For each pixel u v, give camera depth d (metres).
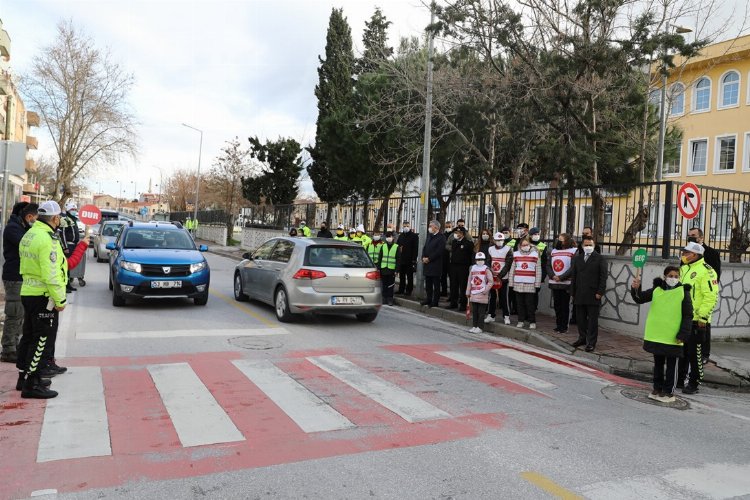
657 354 6.52
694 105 31.25
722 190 10.72
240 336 8.75
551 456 4.51
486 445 4.69
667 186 9.91
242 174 43.88
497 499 3.71
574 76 12.18
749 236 11.13
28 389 5.44
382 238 14.98
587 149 12.23
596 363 8.39
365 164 20.81
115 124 39.94
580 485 3.98
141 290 10.62
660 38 11.27
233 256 28.44
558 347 9.14
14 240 6.61
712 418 5.91
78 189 52.81
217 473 3.96
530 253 10.20
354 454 4.38
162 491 3.66
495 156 16.25
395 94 17.78
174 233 12.55
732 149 29.70
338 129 21.05
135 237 12.11
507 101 13.12
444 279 14.16
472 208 14.32
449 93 14.72
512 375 7.22
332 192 26.03
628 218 10.77
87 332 8.62
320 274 9.85
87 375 6.32
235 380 6.33
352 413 5.36
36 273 5.43
